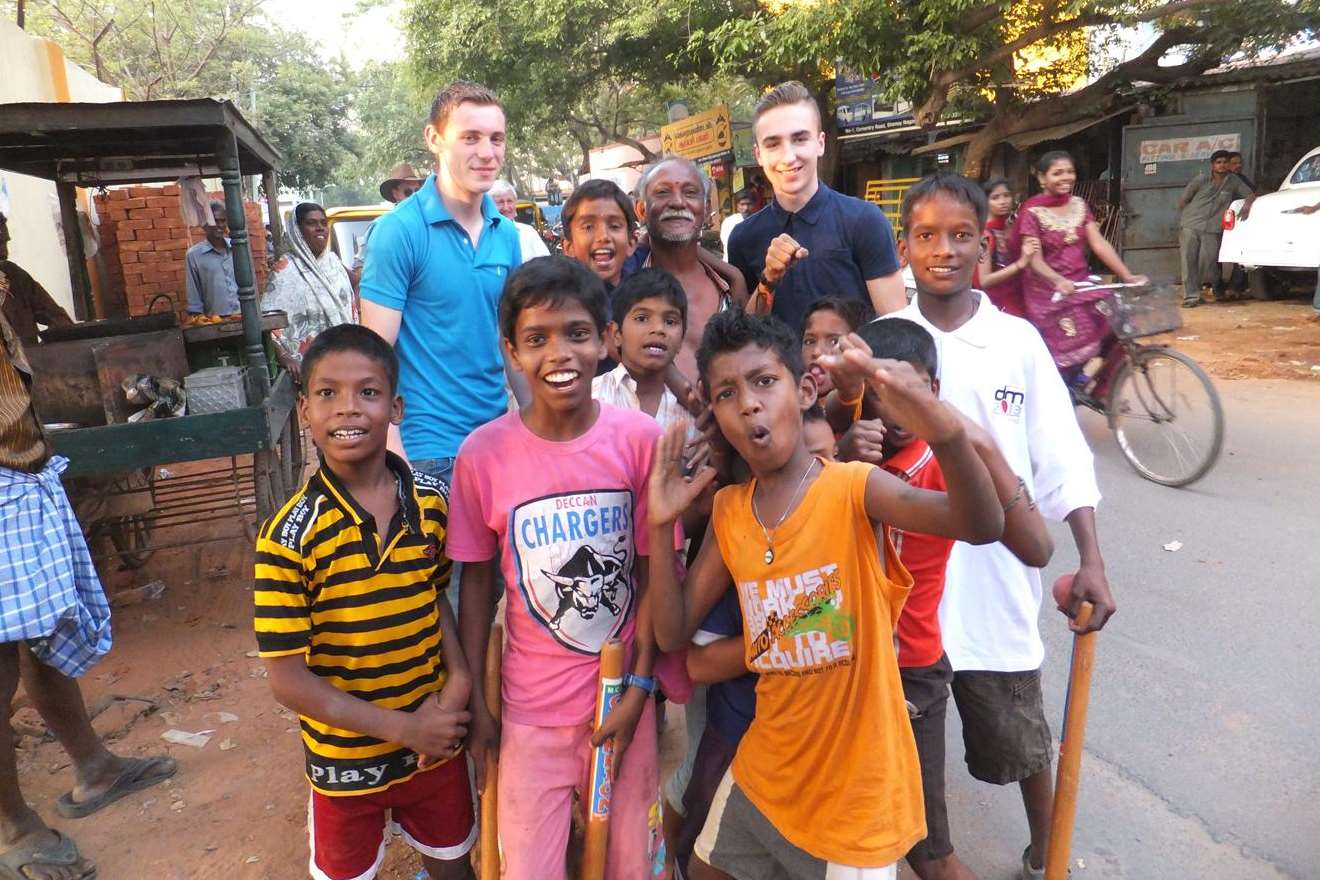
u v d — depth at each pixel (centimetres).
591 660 220
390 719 206
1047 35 1191
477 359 311
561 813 217
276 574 200
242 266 455
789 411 184
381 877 273
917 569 216
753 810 200
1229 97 1398
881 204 1808
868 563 184
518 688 221
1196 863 262
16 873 273
